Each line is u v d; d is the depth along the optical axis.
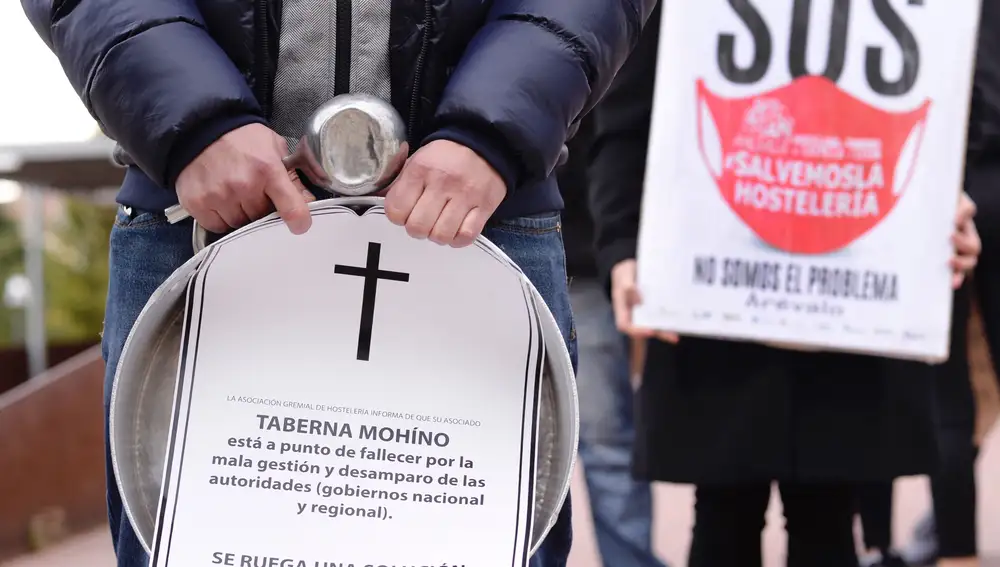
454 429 1.14
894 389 2.13
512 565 1.13
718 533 2.32
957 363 2.70
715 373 2.15
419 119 1.22
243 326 1.12
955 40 2.10
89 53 1.09
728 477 2.12
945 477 2.81
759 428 2.11
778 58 2.09
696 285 2.12
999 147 2.45
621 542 2.95
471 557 1.13
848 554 2.26
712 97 2.10
